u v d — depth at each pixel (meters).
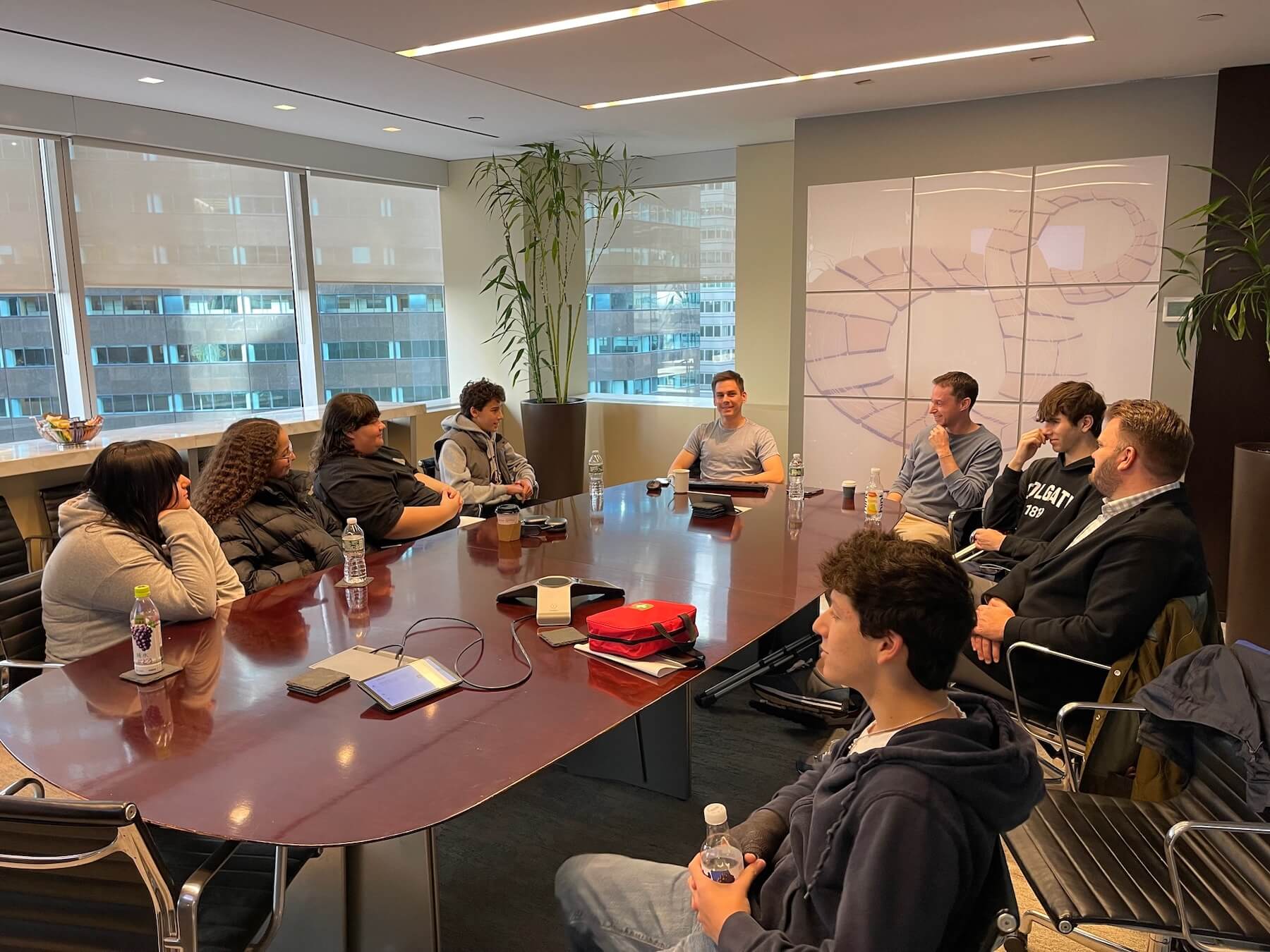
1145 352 5.00
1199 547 2.38
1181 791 2.00
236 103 5.11
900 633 1.25
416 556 3.21
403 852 1.81
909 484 4.55
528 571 3.00
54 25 3.62
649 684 2.06
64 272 5.07
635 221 7.46
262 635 2.39
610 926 1.60
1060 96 4.99
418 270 7.23
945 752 1.17
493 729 1.83
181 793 1.58
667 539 3.46
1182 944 1.84
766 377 6.84
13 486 4.48
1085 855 1.77
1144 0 3.47
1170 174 4.80
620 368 7.75
